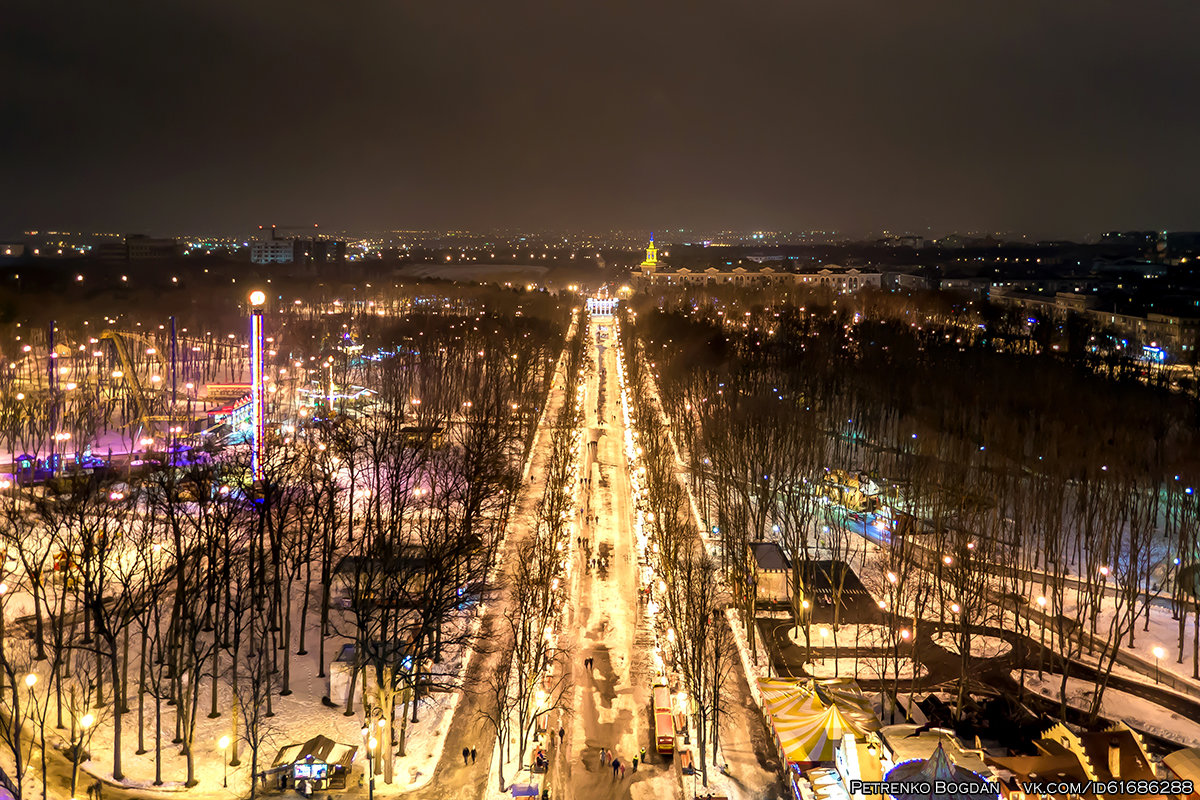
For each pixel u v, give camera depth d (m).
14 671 103.56
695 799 89.31
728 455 182.88
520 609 119.94
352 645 110.56
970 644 113.94
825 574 139.12
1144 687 113.50
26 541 132.50
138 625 118.50
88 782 89.12
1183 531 135.62
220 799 87.94
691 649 109.12
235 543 123.00
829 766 91.12
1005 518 160.12
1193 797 79.31
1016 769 85.12
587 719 103.69
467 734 100.88
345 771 90.75
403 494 144.88
